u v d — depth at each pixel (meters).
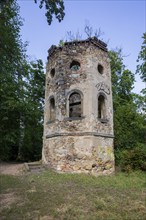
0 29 10.67
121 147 17.75
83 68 12.74
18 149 20.58
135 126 19.06
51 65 14.26
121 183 9.28
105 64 13.75
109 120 13.05
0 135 17.66
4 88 17.23
